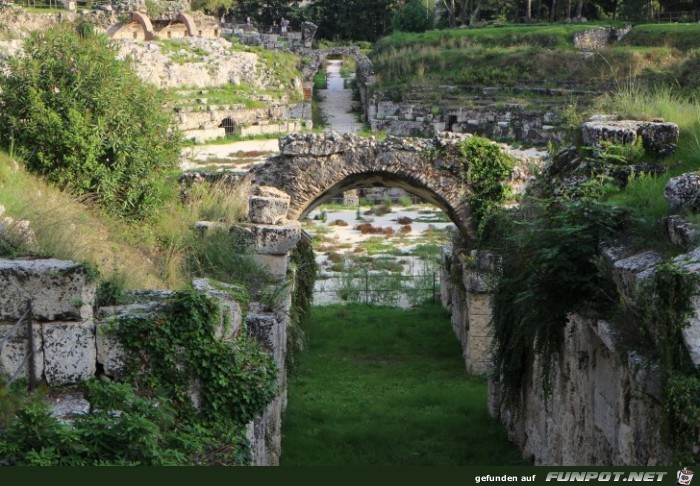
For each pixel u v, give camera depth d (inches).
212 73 2500.0
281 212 690.8
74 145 638.5
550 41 2549.2
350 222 1800.0
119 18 2522.1
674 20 2842.0
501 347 628.7
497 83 2416.3
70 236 492.4
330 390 858.8
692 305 335.3
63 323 362.3
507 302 601.3
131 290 416.5
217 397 384.8
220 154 2054.6
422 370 941.2
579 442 489.4
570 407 510.3
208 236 658.2
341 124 2534.5
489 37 2642.7
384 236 1673.2
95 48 695.7
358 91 2920.8
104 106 661.3
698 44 2368.4
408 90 2463.1
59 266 362.0
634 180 529.7
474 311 898.1
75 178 641.0
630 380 394.0
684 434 331.0
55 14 2313.0
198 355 381.1
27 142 642.8
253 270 648.4
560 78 2359.7
